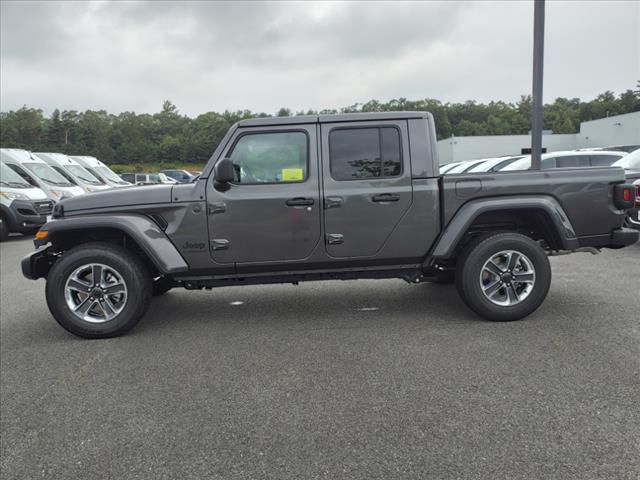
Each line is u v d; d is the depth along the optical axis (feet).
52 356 13.96
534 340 13.73
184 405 10.69
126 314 15.20
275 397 10.91
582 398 10.29
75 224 15.02
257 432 9.50
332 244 15.44
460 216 15.26
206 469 8.39
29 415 10.49
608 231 15.81
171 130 357.41
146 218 15.28
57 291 14.98
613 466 8.02
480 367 12.05
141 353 13.97
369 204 15.33
